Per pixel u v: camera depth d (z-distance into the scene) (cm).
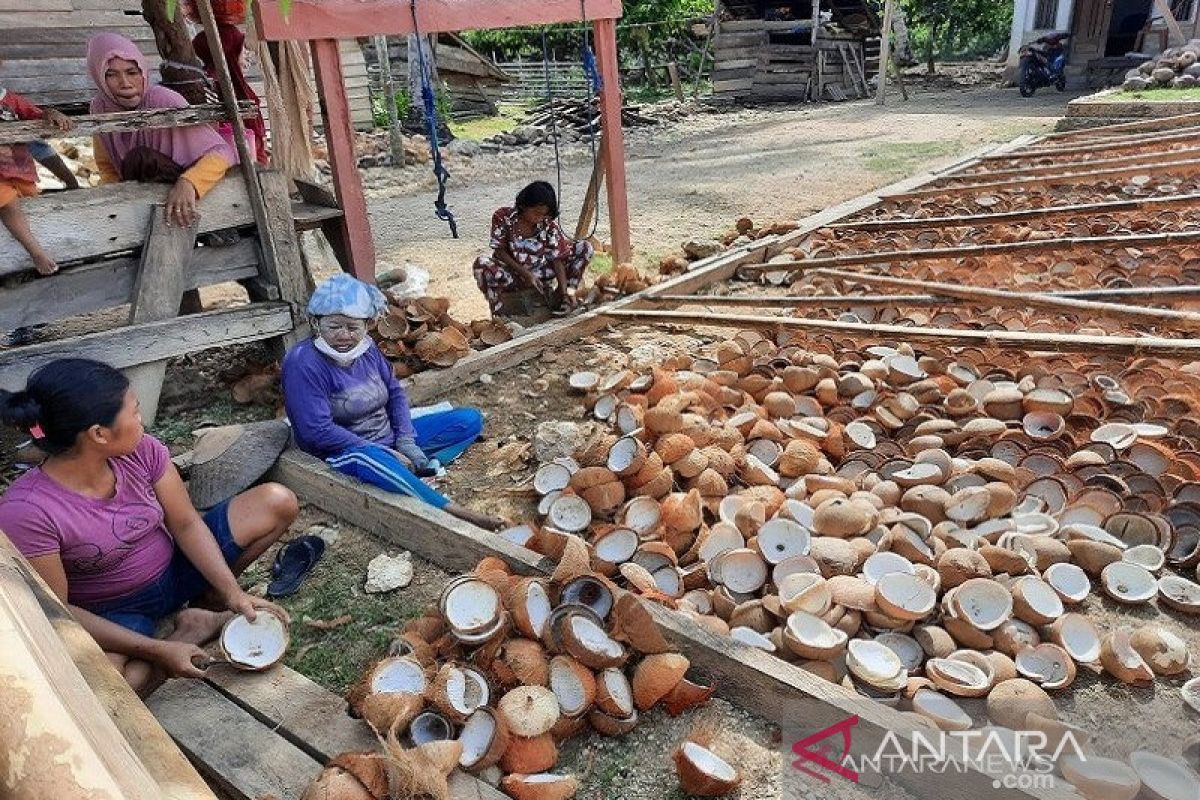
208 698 257
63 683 116
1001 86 2188
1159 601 288
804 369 428
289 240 482
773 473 359
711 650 254
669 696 250
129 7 1004
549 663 249
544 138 1530
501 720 229
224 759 233
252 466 364
